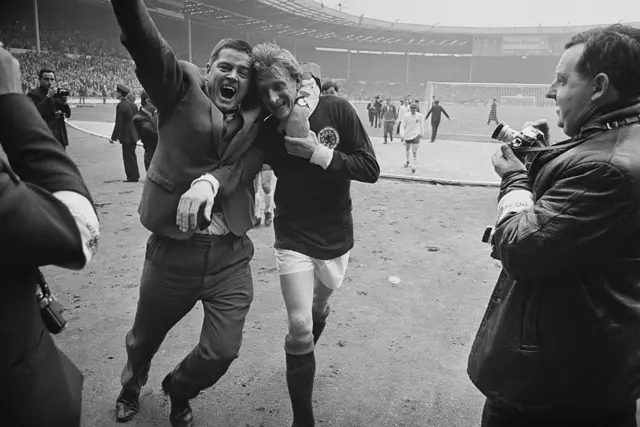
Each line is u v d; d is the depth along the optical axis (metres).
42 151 1.31
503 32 74.88
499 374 1.75
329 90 7.07
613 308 1.58
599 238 1.46
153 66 2.16
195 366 2.62
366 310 4.64
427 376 3.57
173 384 2.74
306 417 2.76
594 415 1.68
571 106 1.67
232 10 54.25
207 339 2.61
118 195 9.34
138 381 2.96
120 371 3.52
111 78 45.53
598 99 1.59
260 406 3.18
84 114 30.36
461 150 17.95
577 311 1.59
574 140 1.67
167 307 2.62
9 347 1.24
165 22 57.28
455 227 7.70
